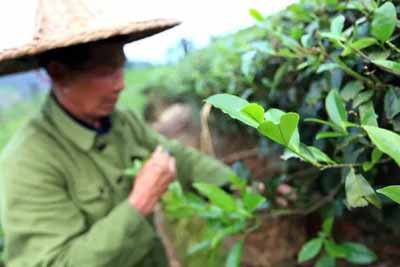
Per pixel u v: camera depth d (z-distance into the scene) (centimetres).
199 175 143
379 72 71
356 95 70
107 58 112
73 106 120
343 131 67
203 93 187
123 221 107
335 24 69
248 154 171
